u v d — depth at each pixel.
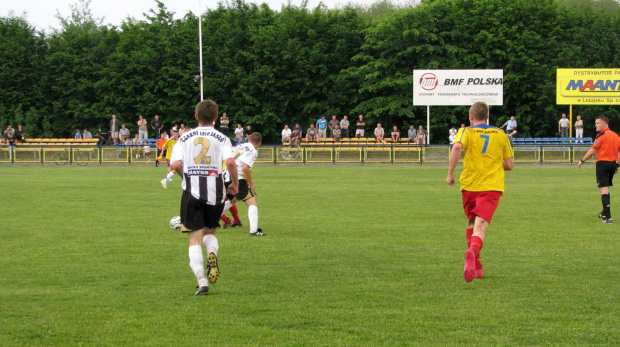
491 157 7.15
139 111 44.69
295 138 36.78
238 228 11.20
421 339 5.07
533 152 33.22
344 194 17.39
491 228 11.16
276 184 20.88
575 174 25.56
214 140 6.52
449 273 7.45
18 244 9.46
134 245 9.38
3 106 44.88
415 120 44.75
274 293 6.52
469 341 5.03
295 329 5.34
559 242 9.66
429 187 19.62
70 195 17.05
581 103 38.62
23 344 4.97
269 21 48.00
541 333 5.22
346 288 6.72
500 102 37.62
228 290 6.64
